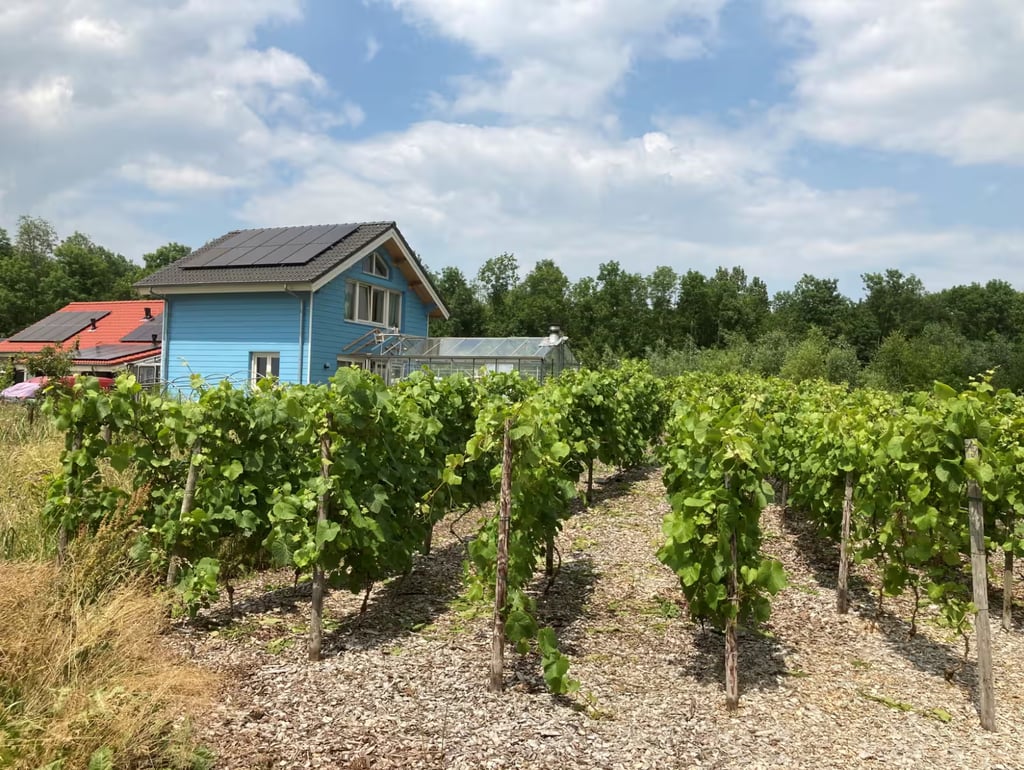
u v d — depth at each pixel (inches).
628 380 462.0
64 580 157.8
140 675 130.6
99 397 184.5
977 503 143.3
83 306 1189.1
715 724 135.2
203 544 187.6
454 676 153.4
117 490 188.7
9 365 610.9
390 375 735.7
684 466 167.3
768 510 345.4
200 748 118.0
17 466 267.4
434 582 222.7
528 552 168.6
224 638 173.3
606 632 183.8
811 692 151.3
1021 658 173.8
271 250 722.2
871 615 203.0
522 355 727.1
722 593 144.3
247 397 205.5
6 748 101.5
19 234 2319.1
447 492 235.5
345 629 180.9
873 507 193.9
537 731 129.7
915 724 137.6
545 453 182.4
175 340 710.5
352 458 169.2
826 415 255.0
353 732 127.4
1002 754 126.6
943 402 151.3
